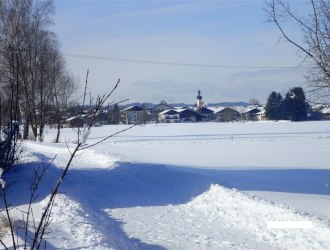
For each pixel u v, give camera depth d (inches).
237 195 411.2
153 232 334.6
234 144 1298.0
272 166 743.7
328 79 340.5
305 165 759.7
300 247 282.4
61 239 283.9
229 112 4618.6
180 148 1195.9
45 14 1238.3
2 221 307.7
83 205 395.5
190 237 319.0
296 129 2127.2
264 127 2416.3
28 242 264.2
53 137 1696.6
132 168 613.0
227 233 327.0
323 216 341.4
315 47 339.6
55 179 502.3
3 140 488.4
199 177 508.1
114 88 137.4
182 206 428.1
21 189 437.1
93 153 827.4
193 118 4416.8
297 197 432.1
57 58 1326.3
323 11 337.7
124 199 457.7
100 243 282.4
